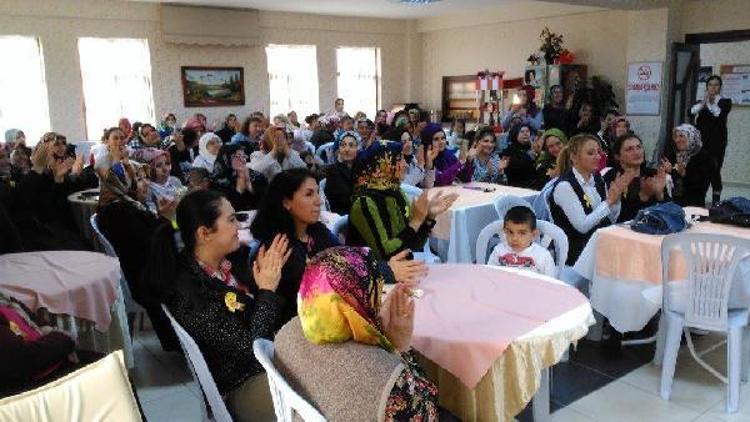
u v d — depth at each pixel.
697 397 2.53
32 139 8.20
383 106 11.42
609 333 3.08
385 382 1.06
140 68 8.84
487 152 5.12
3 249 2.88
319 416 1.09
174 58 9.02
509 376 1.64
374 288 1.25
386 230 2.25
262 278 1.79
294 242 2.06
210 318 1.71
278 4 8.94
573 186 3.10
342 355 1.13
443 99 11.25
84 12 8.20
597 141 3.11
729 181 8.16
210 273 1.81
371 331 1.17
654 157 7.59
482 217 3.78
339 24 10.56
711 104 6.18
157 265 1.77
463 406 1.74
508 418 1.67
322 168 5.04
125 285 2.98
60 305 2.30
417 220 2.28
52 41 8.06
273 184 2.10
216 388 1.63
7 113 8.00
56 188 4.51
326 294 1.16
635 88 7.71
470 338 1.61
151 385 2.73
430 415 1.11
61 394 1.29
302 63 10.37
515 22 9.72
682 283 2.50
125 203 2.99
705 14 7.33
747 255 2.32
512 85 9.46
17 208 3.95
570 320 1.73
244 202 4.19
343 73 10.95
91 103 8.56
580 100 8.00
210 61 9.38
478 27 10.37
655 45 7.43
